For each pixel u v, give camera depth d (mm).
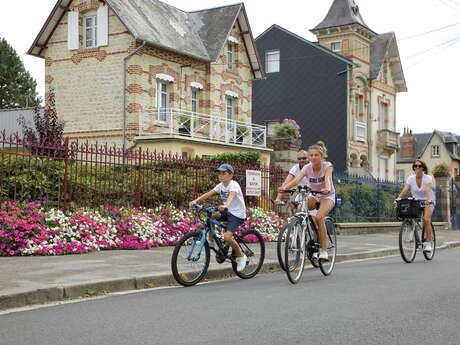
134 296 6535
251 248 8680
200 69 26328
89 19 24500
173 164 12852
